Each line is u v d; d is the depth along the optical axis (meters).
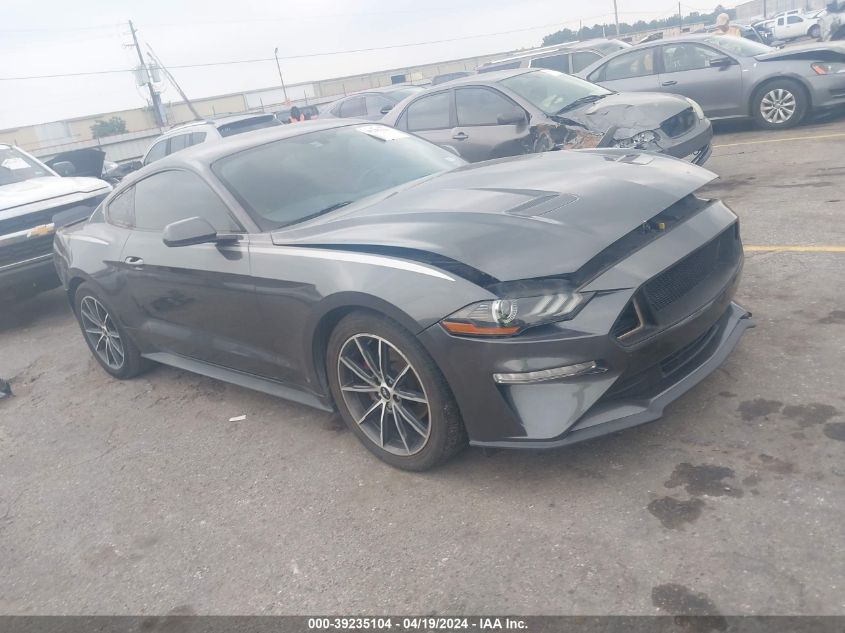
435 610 2.46
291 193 3.88
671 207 3.27
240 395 4.63
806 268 4.65
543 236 2.86
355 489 3.29
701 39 10.45
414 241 3.01
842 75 9.30
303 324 3.38
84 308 5.31
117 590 2.96
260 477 3.58
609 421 2.77
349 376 3.38
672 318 2.88
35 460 4.32
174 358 4.73
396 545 2.84
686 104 7.31
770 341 3.75
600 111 7.29
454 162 4.50
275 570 2.87
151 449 4.14
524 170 3.75
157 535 3.28
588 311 2.69
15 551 3.40
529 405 2.77
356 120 4.84
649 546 2.51
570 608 2.33
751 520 2.52
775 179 7.14
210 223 3.89
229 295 3.77
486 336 2.72
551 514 2.80
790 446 2.87
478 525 2.84
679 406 3.32
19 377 5.84
